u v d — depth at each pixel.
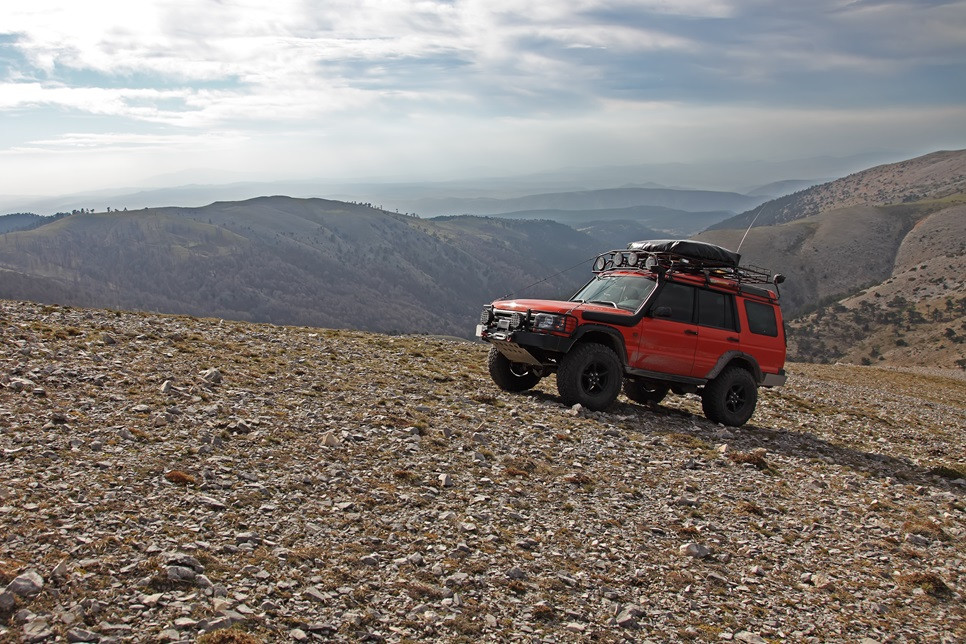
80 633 4.51
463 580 6.16
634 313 13.84
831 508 9.93
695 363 14.40
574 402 13.47
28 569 5.08
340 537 6.61
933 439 17.88
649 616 6.16
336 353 16.42
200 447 8.09
